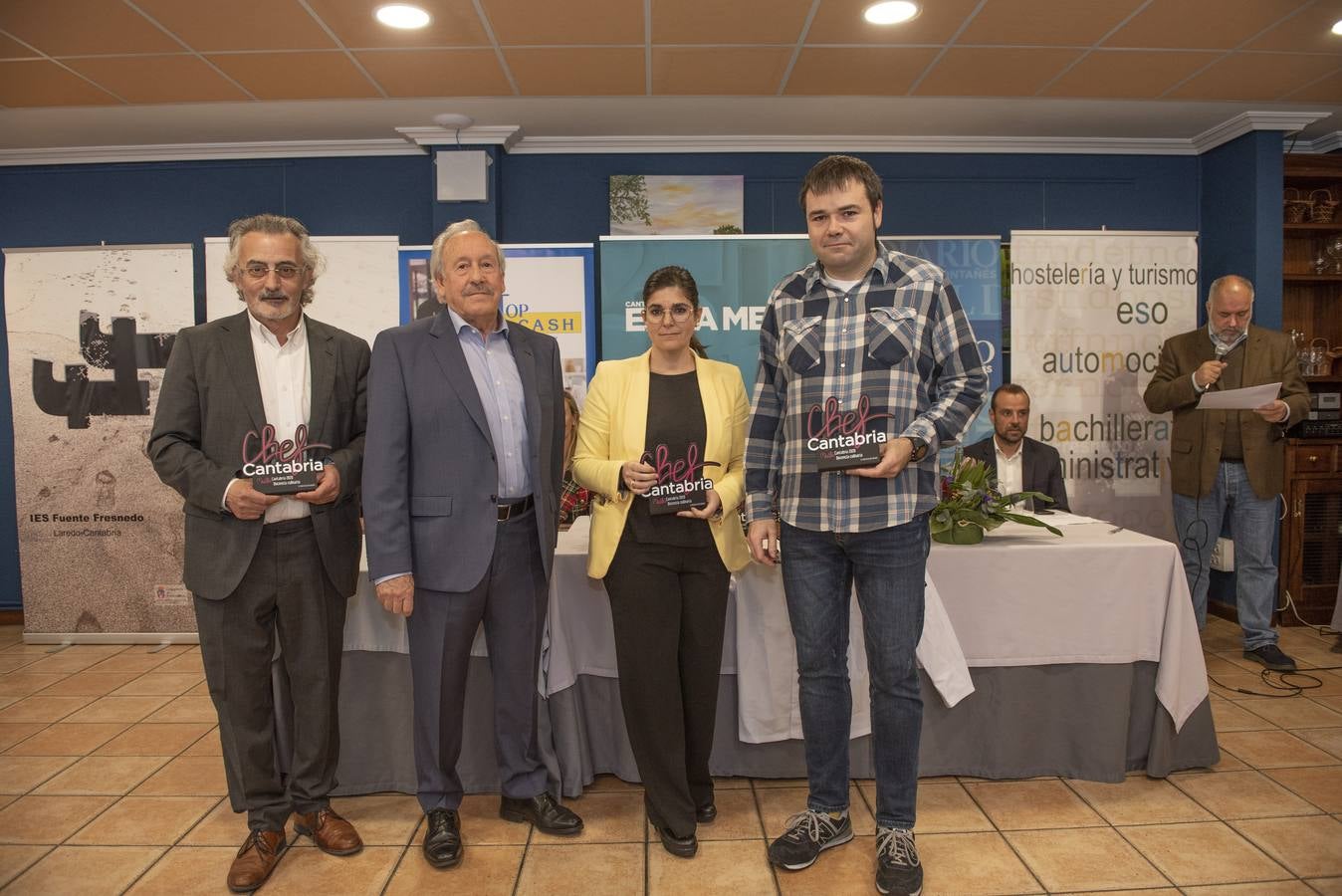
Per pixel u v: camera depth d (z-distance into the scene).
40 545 4.42
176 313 4.38
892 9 3.22
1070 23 3.35
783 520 1.97
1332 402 4.66
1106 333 4.67
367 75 3.79
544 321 4.53
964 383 1.86
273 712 2.16
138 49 3.46
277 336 2.05
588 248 4.52
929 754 2.54
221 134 4.58
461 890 2.00
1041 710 2.52
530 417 2.11
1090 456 4.69
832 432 1.85
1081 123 4.60
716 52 3.59
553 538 2.17
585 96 4.11
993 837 2.21
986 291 4.62
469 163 4.57
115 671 3.92
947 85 4.00
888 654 1.90
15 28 3.26
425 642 2.05
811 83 3.96
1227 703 3.26
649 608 2.05
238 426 1.97
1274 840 2.19
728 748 2.53
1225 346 3.95
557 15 3.22
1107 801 2.40
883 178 4.88
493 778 2.47
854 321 1.87
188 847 2.25
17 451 4.41
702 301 4.50
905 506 1.84
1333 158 4.70
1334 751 2.77
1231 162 4.70
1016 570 2.45
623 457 2.10
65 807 2.49
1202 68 3.82
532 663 2.18
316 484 1.94
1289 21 3.34
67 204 4.82
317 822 2.17
